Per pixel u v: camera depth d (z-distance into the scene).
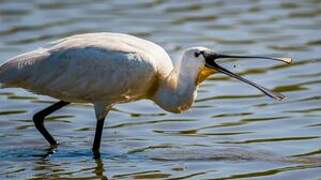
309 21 24.69
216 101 18.27
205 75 15.28
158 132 16.36
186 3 27.06
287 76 19.73
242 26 24.28
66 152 15.20
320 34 23.31
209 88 19.30
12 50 21.86
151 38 23.17
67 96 15.34
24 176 13.75
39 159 14.76
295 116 16.94
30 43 22.55
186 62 15.15
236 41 22.77
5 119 17.22
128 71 14.96
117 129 16.59
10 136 16.16
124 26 24.36
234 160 14.40
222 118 17.12
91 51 15.09
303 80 19.36
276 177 13.35
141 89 15.20
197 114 17.45
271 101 18.09
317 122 16.48
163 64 15.28
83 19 25.03
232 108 17.75
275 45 22.30
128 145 15.55
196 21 24.92
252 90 18.98
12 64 15.21
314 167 13.83
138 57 14.99
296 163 14.09
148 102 18.44
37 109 17.92
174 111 15.32
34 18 25.19
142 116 17.45
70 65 15.08
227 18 25.16
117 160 14.63
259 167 13.94
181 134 16.19
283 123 16.56
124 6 26.69
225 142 15.55
